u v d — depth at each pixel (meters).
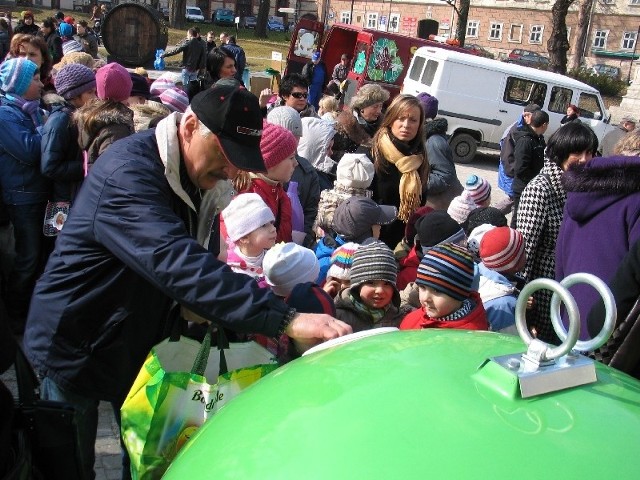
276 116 4.55
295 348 2.52
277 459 1.17
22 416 2.04
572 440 1.11
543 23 53.16
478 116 16.58
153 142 2.22
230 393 1.99
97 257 2.19
